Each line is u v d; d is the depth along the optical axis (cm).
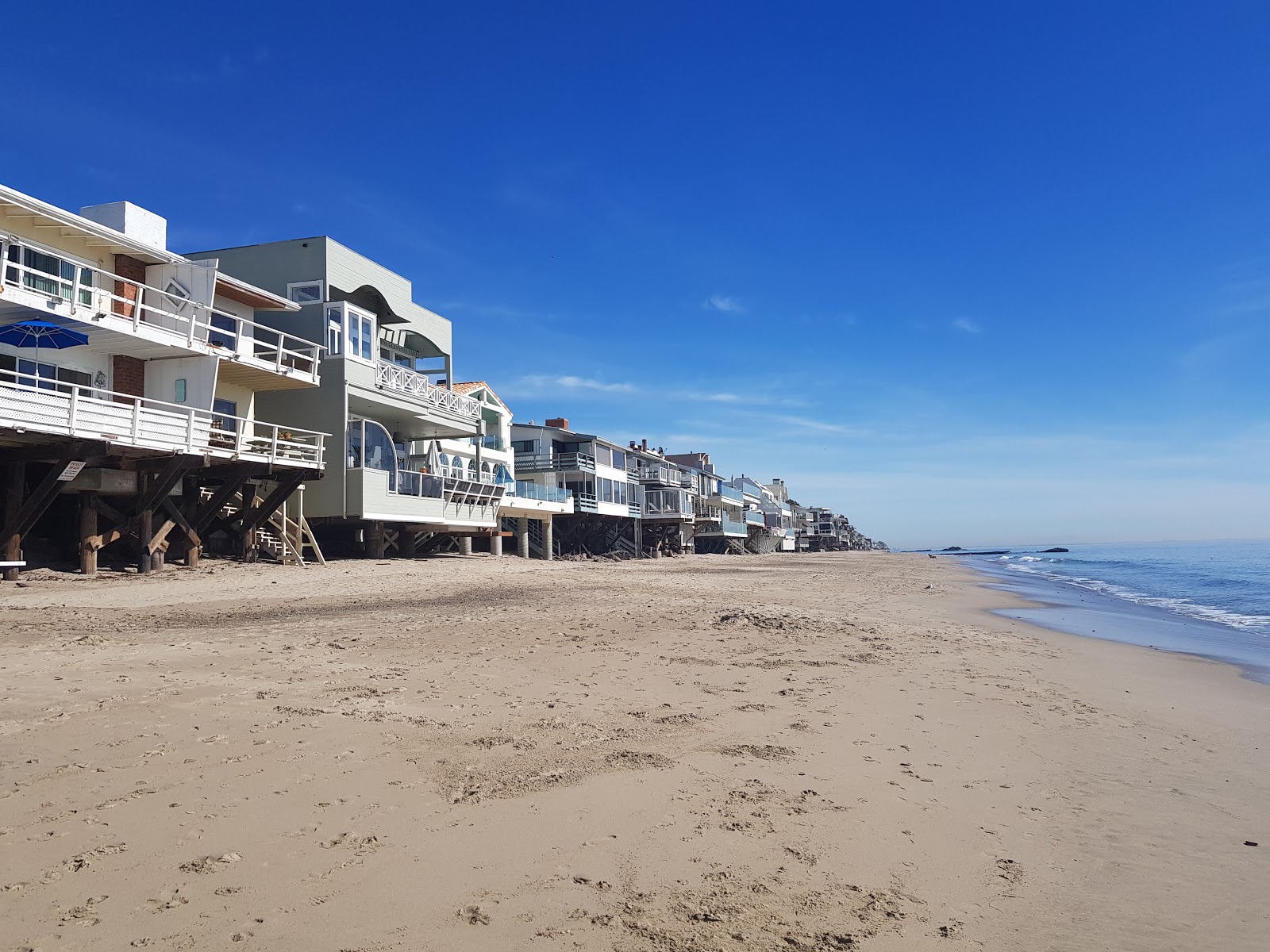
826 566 6112
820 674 1090
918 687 1034
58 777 548
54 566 1944
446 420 3297
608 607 1847
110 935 352
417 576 2392
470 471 4156
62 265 1953
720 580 3428
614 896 413
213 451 2044
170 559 2261
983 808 585
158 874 413
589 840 485
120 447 1814
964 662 1275
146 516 2000
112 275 1898
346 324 2677
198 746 632
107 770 568
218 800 520
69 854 432
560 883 426
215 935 356
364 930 368
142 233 2195
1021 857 498
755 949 367
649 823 517
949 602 2673
